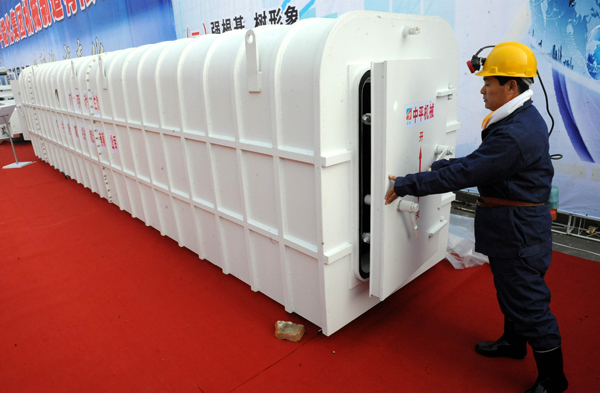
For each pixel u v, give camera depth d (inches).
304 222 97.0
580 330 100.2
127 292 132.3
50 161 320.8
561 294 115.3
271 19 229.0
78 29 467.2
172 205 156.3
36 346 107.9
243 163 111.3
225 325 111.9
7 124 327.0
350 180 93.4
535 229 73.7
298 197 96.3
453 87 116.6
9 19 687.1
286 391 87.8
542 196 74.5
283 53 92.0
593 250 139.3
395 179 86.4
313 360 96.6
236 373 93.8
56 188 263.4
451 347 98.6
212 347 103.3
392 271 95.4
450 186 75.9
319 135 83.7
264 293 123.0
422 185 78.7
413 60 86.0
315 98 82.0
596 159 145.0
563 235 152.2
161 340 107.2
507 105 72.5
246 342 104.3
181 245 161.9
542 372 78.5
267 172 104.2
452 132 121.4
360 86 87.4
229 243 131.9
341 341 102.7
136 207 192.9
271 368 94.7
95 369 98.1
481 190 79.3
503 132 70.2
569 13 139.3
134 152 171.9
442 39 108.5
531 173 72.7
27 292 135.5
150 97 148.4
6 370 99.5
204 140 124.3
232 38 115.8
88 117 207.8
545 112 154.3
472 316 109.7
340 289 99.3
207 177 131.3
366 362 95.1
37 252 166.4
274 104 93.7
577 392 82.2
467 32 166.6
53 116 272.4
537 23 147.7
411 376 90.0
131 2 352.8
